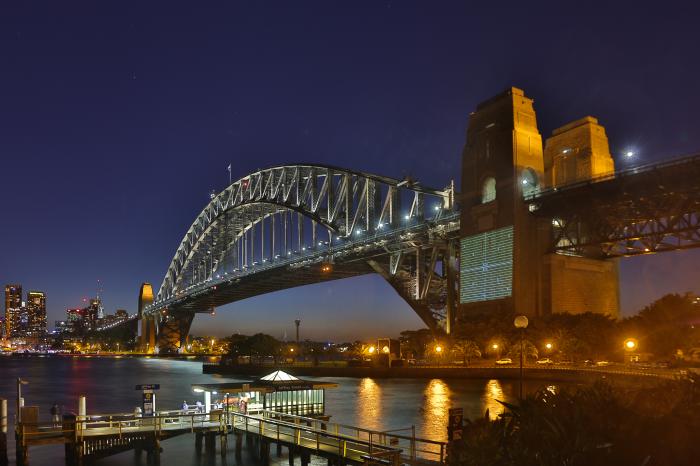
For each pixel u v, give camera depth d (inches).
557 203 4136.3
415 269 5782.5
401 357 4953.3
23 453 1481.3
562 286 4229.8
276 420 1537.9
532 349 3902.6
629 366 3449.8
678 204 3622.0
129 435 1561.3
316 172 6919.3
